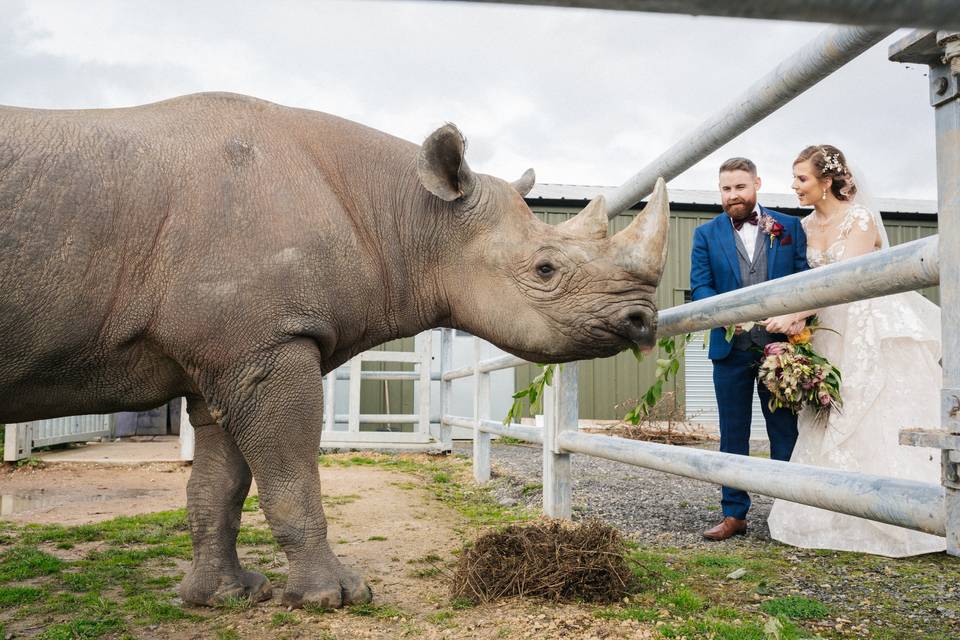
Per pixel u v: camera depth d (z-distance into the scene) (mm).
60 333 3164
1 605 3555
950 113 2098
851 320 4898
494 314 3721
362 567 4328
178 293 3230
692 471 3693
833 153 5070
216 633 3146
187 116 3504
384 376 12484
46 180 3133
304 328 3350
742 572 3934
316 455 3479
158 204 3252
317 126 3783
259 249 3283
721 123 3436
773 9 485
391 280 3775
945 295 2090
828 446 4840
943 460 2029
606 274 3564
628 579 3590
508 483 7945
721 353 5309
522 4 510
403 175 3852
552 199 16188
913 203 17047
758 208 5441
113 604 3578
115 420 15023
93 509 6883
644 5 496
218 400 3375
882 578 3918
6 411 3369
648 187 4484
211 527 3664
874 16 487
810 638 2918
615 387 16531
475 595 3531
